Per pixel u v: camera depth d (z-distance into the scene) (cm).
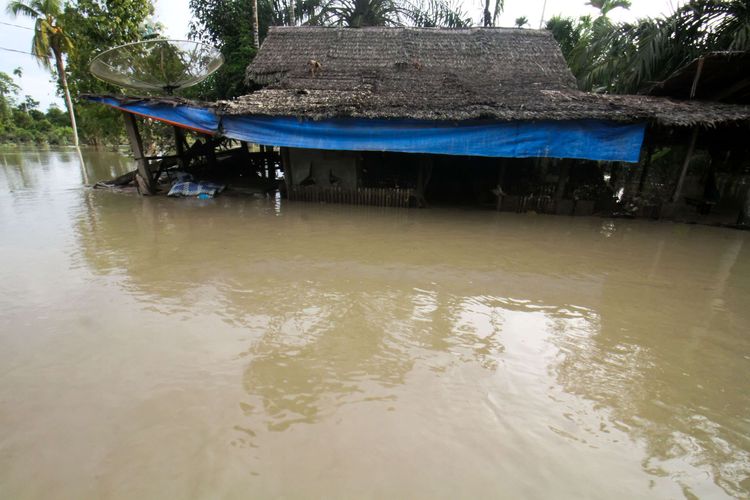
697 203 1066
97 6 1642
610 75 1315
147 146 2122
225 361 357
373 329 420
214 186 1142
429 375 346
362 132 917
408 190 1012
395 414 299
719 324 457
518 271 605
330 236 755
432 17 1666
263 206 1006
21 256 610
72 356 361
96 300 469
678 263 664
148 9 1802
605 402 321
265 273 564
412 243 727
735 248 755
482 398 320
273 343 387
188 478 243
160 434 275
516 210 1011
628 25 1189
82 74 1736
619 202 1029
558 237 798
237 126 949
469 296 511
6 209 915
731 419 308
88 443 268
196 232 760
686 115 820
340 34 1262
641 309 491
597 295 529
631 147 865
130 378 332
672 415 310
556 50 1186
